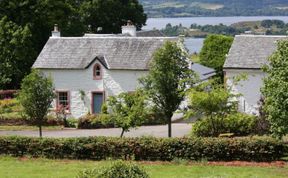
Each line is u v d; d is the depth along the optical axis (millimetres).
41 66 62844
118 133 51094
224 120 45438
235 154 36688
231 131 45844
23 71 73250
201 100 41188
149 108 43406
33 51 73875
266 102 32875
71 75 62406
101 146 37938
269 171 33375
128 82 60625
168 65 42281
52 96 46750
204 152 36875
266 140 36375
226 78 50438
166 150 37156
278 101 31469
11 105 64875
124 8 108000
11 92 72062
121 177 21984
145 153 37406
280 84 31406
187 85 46125
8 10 78250
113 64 61000
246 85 56469
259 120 46188
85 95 62094
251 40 58938
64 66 62344
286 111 31438
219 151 36719
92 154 38188
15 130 54406
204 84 42531
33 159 38375
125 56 61438
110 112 58062
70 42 64562
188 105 47625
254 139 36656
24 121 57125
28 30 71562
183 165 35562
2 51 70688
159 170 33812
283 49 32719
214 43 83438
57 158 38656
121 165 22328
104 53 62406
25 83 46156
